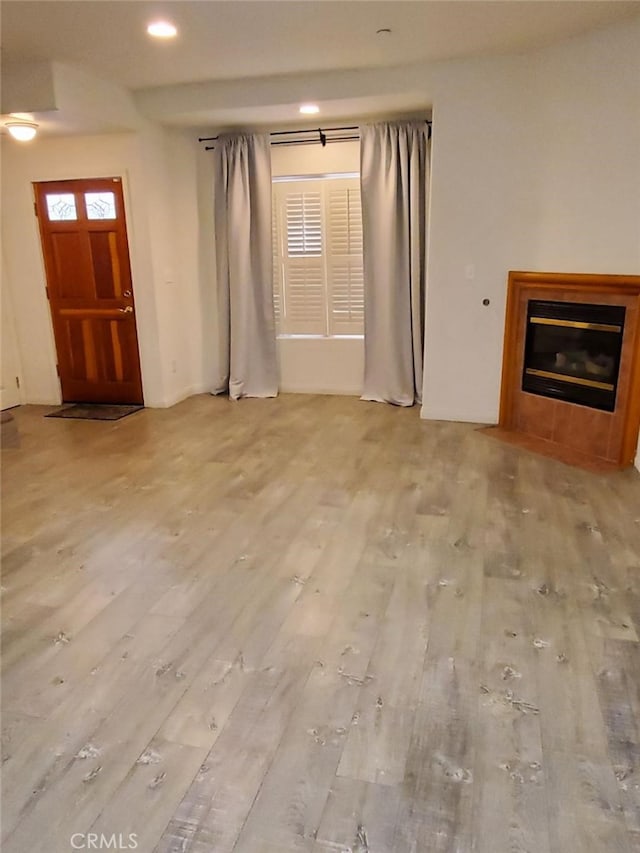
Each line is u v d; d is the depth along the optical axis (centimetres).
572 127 394
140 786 166
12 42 363
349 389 597
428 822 154
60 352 579
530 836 150
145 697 198
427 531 308
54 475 397
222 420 518
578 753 174
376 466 400
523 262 448
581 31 370
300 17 335
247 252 562
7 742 181
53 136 510
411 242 515
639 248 364
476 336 478
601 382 402
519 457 414
